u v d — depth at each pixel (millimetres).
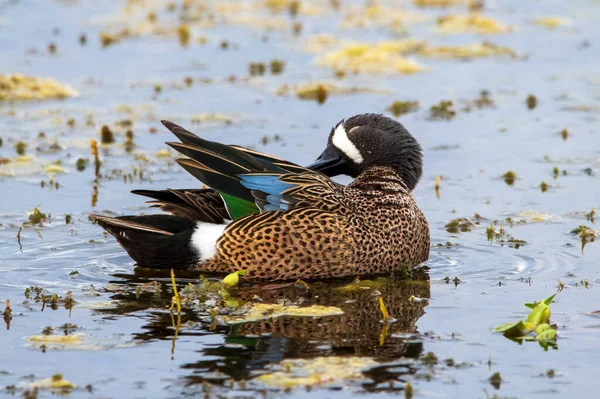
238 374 8688
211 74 22359
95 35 25625
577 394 8336
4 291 10984
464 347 9336
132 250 11711
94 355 9133
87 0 29812
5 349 9273
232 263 11523
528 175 15844
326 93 20766
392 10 29094
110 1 29859
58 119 18969
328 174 13250
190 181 15594
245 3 30062
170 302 10648
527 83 21594
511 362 8984
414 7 29859
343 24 27328
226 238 11484
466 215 14047
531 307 9977
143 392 8352
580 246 12602
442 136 18016
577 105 19812
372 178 12484
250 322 10000
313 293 11078
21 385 8523
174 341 9469
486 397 8281
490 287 11211
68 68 22578
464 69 22906
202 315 10234
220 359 9016
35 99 20328
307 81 21719
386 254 11750
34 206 14297
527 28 26703
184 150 11656
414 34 26141
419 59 23938
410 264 12023
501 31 26266
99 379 8609
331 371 8734
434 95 20797
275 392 8328
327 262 11508
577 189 15102
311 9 29094
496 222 13672
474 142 17641
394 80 22062
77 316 10180
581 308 10406
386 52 23812
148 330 9773
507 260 12188
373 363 8930
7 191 14977
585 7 29172
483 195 14930
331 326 9914
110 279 11477
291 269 11492
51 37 25203
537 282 11336
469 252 12570
